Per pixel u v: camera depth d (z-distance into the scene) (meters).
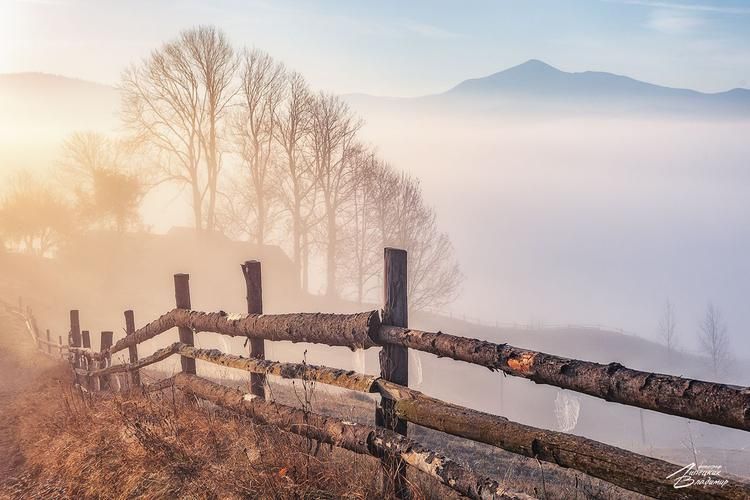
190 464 5.38
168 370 18.41
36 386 14.58
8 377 19.39
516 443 3.58
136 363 9.48
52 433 8.00
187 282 8.10
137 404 7.16
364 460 5.01
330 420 4.96
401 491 4.41
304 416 5.22
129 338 10.20
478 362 3.91
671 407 2.96
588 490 5.99
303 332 5.38
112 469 5.78
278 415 5.47
